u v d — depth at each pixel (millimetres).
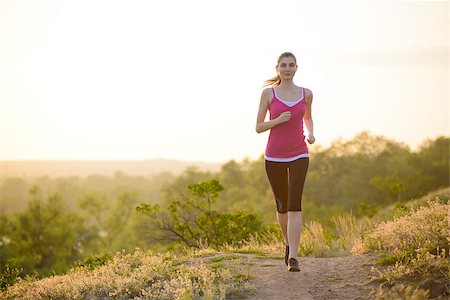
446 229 6953
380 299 5703
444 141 83500
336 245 9023
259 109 6902
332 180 79188
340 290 6227
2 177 164000
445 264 6133
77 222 60500
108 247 59000
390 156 82562
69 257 55906
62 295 7309
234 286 6391
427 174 75750
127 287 6898
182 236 19281
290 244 6766
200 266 7031
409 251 6848
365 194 72438
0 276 9078
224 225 18078
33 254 54781
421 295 5492
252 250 8695
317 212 62844
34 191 60156
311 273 6859
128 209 69500
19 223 56125
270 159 6828
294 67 6789
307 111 7059
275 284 6496
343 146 84938
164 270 7387
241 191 79062
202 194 19312
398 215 10125
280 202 6977
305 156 6770
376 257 7129
